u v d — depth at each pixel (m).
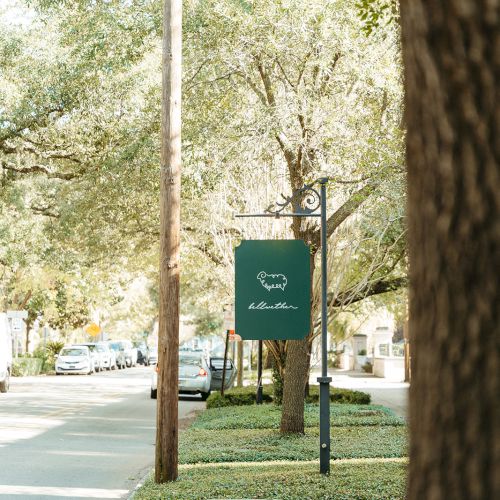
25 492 11.52
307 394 24.84
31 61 26.47
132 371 60.38
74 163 31.25
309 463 13.27
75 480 12.73
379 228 18.94
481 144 3.21
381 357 46.41
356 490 10.20
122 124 25.19
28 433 19.17
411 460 3.36
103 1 19.12
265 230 19.06
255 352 59.53
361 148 16.09
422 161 3.38
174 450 12.00
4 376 33.22
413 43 3.40
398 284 22.59
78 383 41.84
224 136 17.44
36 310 55.34
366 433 17.45
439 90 3.29
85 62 19.95
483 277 3.19
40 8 22.72
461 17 3.24
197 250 27.20
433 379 3.26
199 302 44.50
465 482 3.12
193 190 17.30
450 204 3.26
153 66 24.89
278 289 12.87
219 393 26.53
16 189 31.97
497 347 3.14
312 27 16.25
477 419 3.13
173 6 12.70
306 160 17.42
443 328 3.25
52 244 34.06
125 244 29.41
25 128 27.98
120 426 21.22
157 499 10.14
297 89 17.08
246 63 17.34
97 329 58.75
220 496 10.16
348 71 17.38
